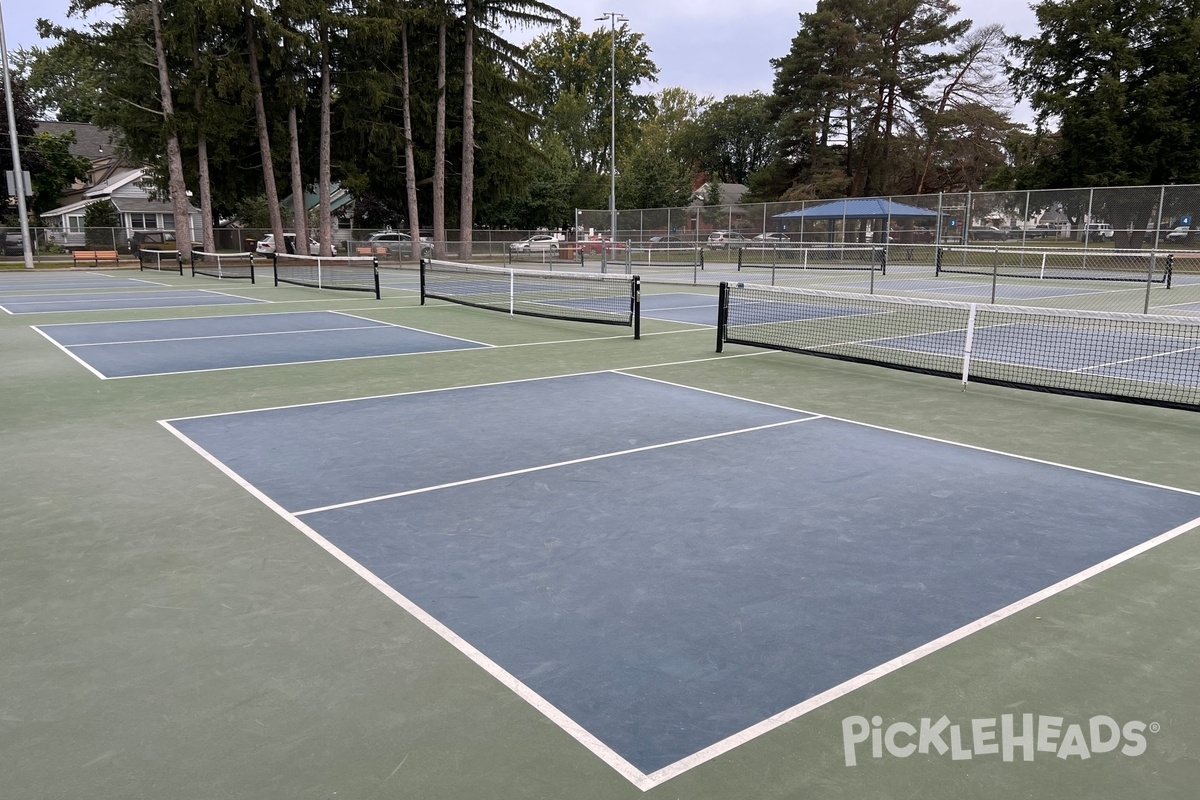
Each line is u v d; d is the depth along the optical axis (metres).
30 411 8.32
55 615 3.95
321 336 13.88
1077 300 20.30
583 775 2.76
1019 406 8.65
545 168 56.00
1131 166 38.59
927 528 5.10
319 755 2.87
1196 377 10.08
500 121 44.12
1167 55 37.97
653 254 39.75
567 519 5.23
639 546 4.79
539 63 76.75
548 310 17.95
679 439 7.21
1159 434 7.52
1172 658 3.56
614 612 3.97
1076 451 6.92
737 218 38.41
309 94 40.16
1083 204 29.69
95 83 47.56
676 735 2.99
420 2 39.31
